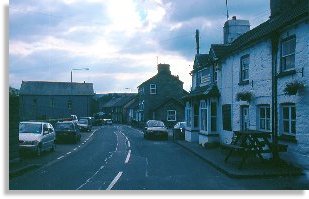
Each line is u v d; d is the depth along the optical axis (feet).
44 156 67.26
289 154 48.70
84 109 265.75
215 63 83.46
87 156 67.41
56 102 260.42
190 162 58.49
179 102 188.65
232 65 71.10
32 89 257.75
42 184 39.29
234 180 41.55
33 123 71.00
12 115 52.19
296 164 46.80
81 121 165.89
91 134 143.13
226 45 82.38
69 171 48.78
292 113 49.11
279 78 51.42
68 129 99.40
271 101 53.83
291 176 43.50
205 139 81.92
